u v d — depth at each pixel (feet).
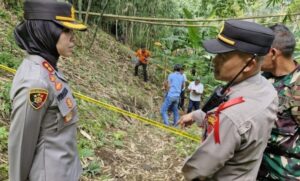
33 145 5.73
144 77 31.89
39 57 5.78
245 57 5.14
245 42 5.06
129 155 14.82
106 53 31.55
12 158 5.76
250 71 5.26
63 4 5.87
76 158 6.62
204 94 29.94
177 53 40.50
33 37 5.75
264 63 6.49
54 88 5.78
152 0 38.09
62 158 6.10
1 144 10.96
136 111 22.94
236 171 5.24
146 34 39.34
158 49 38.50
